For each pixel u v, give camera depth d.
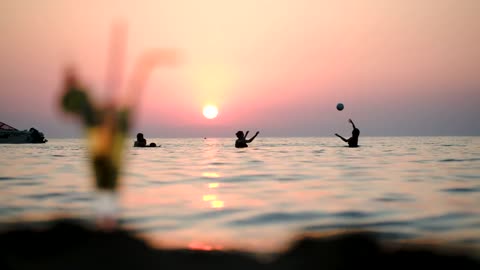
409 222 8.53
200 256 6.04
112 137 6.70
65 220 8.39
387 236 7.43
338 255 5.96
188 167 21.09
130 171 19.19
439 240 7.13
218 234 7.66
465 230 7.87
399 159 25.86
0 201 10.97
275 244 6.93
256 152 34.12
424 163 22.91
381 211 9.66
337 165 21.67
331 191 12.85
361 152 33.69
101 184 6.80
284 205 10.50
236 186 14.05
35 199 11.28
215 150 38.34
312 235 7.47
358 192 12.62
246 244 6.93
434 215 9.20
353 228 8.05
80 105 6.47
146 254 5.92
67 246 6.10
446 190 12.97
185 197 11.75
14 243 6.20
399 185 14.15
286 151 35.38
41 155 31.55
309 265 5.61
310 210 9.83
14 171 18.94
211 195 12.13
